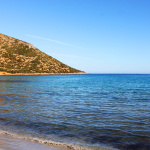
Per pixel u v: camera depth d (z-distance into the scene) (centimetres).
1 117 1144
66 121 1073
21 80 6544
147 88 3625
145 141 766
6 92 2716
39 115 1217
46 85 4419
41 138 783
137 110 1415
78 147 694
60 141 754
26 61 15050
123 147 705
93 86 4216
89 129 923
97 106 1591
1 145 676
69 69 19200
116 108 1497
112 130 909
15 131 873
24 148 659
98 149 681
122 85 4581
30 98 2080
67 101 1880
